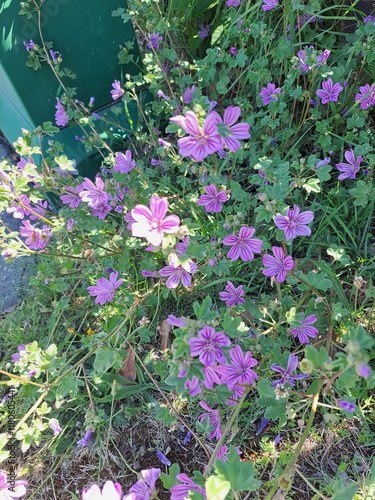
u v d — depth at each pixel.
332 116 0.55
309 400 0.37
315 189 0.39
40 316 0.55
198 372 0.30
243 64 0.52
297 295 0.48
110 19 0.56
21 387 0.46
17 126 0.62
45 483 0.45
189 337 0.28
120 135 0.64
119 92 0.56
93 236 0.51
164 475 0.30
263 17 0.60
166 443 0.45
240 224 0.40
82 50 0.56
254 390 0.44
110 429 0.45
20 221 0.66
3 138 0.75
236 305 0.43
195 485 0.29
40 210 0.55
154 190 0.51
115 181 0.46
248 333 0.44
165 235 0.31
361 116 0.51
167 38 0.67
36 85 0.55
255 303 0.49
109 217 0.57
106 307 0.48
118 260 0.52
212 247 0.44
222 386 0.36
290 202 0.53
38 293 0.56
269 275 0.40
